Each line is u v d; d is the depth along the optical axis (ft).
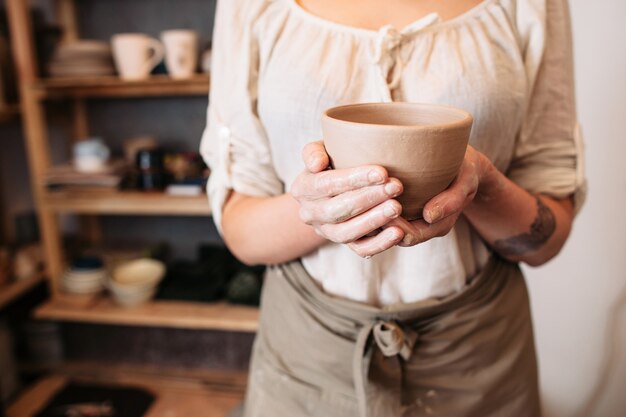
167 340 6.22
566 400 4.81
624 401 4.45
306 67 1.97
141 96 6.04
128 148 5.71
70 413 5.31
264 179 2.30
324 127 1.36
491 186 1.85
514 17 2.08
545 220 2.12
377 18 2.02
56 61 5.17
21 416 5.32
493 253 2.33
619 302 4.33
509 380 2.26
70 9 5.80
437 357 2.15
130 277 5.70
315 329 2.20
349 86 1.95
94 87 5.32
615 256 4.27
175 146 6.15
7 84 5.66
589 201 4.26
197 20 5.74
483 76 1.93
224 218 2.33
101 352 6.35
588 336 4.55
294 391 2.27
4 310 6.08
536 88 2.17
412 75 1.95
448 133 1.22
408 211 1.38
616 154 4.08
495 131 1.99
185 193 5.19
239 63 2.19
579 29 3.99
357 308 2.09
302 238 2.05
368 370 2.10
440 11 2.02
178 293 5.61
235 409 4.62
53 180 5.30
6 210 6.50
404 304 2.09
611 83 3.99
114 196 5.25
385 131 1.21
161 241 6.43
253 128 2.20
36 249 5.98
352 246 1.41
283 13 2.10
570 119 2.26
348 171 1.28
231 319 5.26
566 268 4.49
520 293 2.36
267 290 2.58
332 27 2.01
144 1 5.76
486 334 2.19
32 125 5.24
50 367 6.23
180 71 4.93
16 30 5.01
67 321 6.29
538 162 2.30
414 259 2.08
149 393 5.69
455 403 2.20
